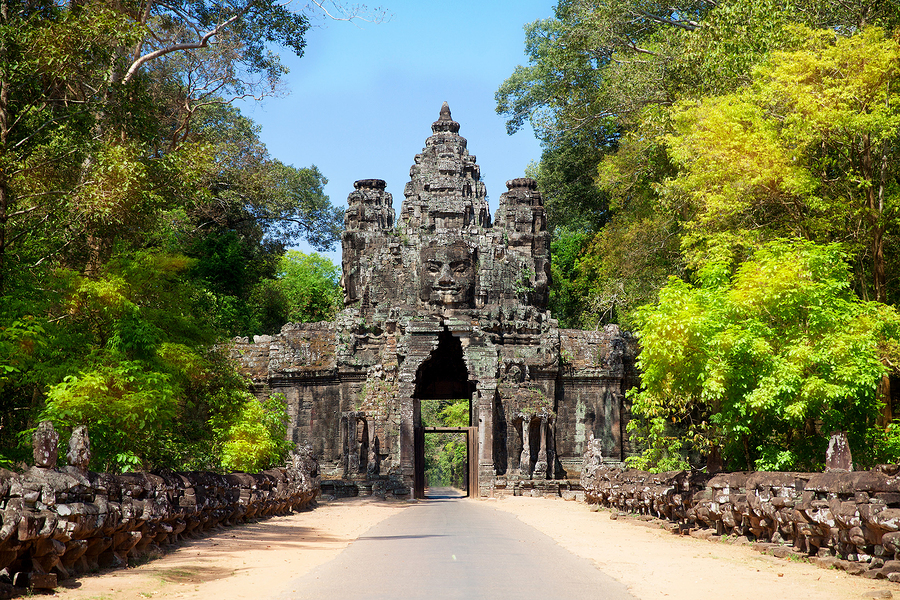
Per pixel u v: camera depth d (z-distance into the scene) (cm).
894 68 2336
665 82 3800
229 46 3475
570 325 6088
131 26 2264
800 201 2555
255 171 5488
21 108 2275
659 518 2272
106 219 2353
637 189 4569
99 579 1149
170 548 1538
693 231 2864
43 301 2167
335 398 4403
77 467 1205
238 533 1908
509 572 1195
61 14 2175
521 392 4212
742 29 2797
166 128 4112
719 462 2061
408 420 4078
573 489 4016
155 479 1532
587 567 1277
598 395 4431
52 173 2523
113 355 2134
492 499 3878
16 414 2466
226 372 2966
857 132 2336
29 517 1023
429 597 976
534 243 4603
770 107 2630
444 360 4644
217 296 4812
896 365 2195
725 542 1717
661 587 1095
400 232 4569
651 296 4153
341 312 4469
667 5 4097
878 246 2489
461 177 4575
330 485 4003
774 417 2070
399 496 3950
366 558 1388
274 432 3159
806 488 1400
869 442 2083
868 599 1010
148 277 2366
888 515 1147
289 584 1112
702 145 2623
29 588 1030
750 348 1895
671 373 2039
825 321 1931
